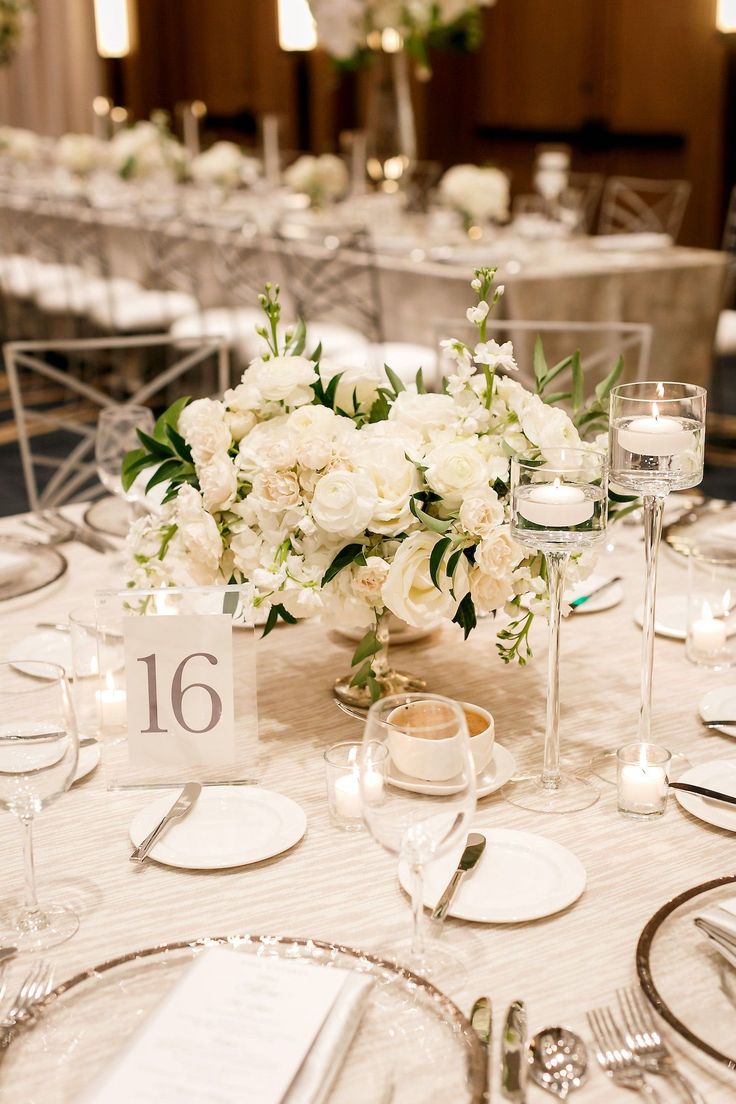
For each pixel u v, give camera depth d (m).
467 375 1.34
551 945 1.04
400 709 1.03
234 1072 0.82
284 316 4.96
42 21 9.31
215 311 5.42
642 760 1.24
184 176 6.40
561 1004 0.96
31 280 6.30
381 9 4.73
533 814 1.25
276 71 8.68
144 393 2.79
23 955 1.03
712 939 0.97
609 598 1.79
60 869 1.16
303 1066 0.84
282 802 1.26
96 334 6.19
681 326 4.63
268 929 1.06
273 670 1.59
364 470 1.28
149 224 5.61
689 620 1.61
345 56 4.97
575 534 1.17
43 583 1.78
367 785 0.91
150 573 1.41
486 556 1.25
